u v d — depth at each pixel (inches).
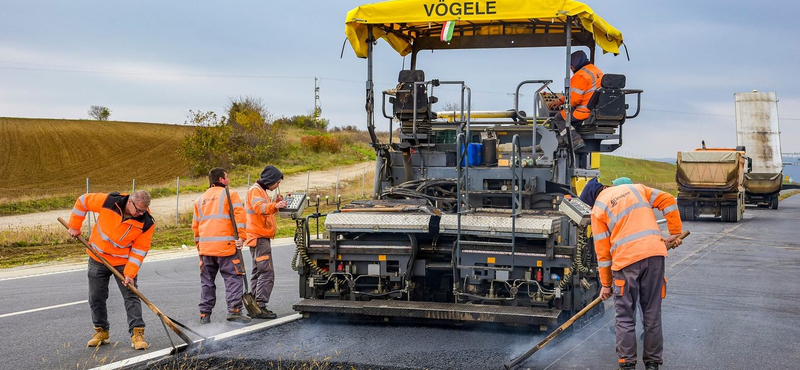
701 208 1064.8
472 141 361.4
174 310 337.1
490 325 292.2
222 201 307.3
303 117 3422.7
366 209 306.0
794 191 2864.2
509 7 331.6
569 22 333.1
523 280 281.0
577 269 275.0
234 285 306.0
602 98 364.5
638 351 264.1
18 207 1083.9
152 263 530.0
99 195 266.1
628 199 228.4
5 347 263.3
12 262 554.3
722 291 399.9
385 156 358.6
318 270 301.6
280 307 343.6
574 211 258.5
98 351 257.0
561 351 257.6
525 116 386.9
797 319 323.0
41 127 2568.9
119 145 2320.4
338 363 236.5
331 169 1985.7
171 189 1378.0
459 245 284.5
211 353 251.0
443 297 314.2
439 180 345.7
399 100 345.7
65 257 589.3
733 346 270.8
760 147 1450.5
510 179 333.4
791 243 690.8
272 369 229.1
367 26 349.7
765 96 1437.0
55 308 344.5
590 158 412.5
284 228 824.3
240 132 2160.4
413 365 234.4
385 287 301.0
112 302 367.2
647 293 224.7
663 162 3585.1
